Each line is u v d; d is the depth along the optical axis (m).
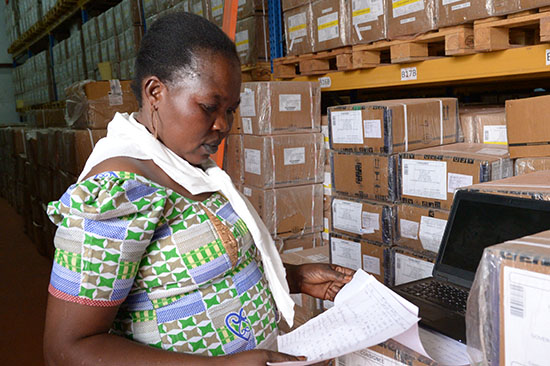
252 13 3.17
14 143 6.70
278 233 2.82
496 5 1.80
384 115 1.84
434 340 1.00
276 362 0.83
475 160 1.58
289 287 1.25
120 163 0.85
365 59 2.49
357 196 2.05
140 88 0.92
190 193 0.94
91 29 5.81
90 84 3.32
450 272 1.15
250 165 2.85
